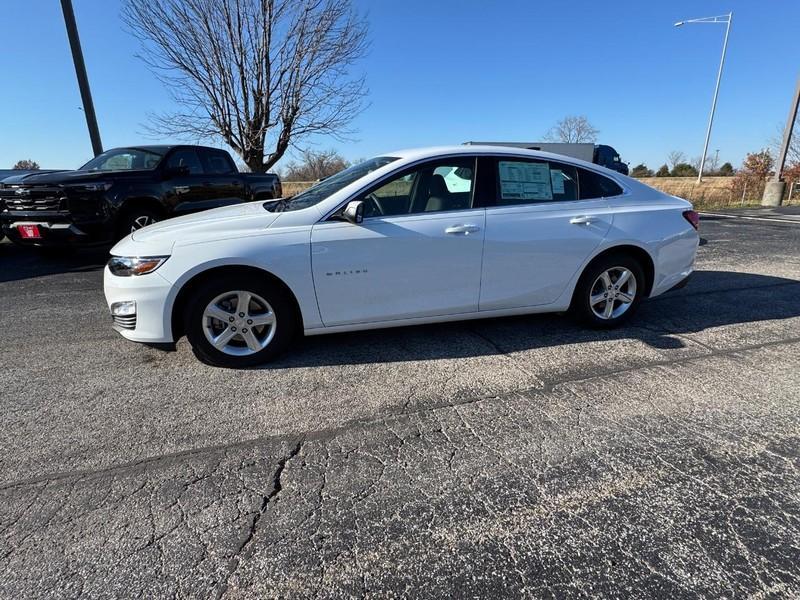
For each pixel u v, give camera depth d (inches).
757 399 120.6
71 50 384.8
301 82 482.3
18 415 114.7
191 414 114.7
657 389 125.8
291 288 132.5
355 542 76.2
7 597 66.1
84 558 72.9
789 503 84.4
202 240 128.6
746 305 199.8
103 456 98.6
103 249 340.5
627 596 66.5
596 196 160.7
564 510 83.0
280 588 68.0
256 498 86.1
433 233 139.5
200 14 436.8
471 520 80.8
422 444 102.3
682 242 168.1
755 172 973.8
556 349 152.1
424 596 66.7
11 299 213.5
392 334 164.6
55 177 262.8
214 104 476.1
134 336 131.5
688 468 94.0
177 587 68.0
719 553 73.7
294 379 132.3
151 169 296.8
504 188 149.7
